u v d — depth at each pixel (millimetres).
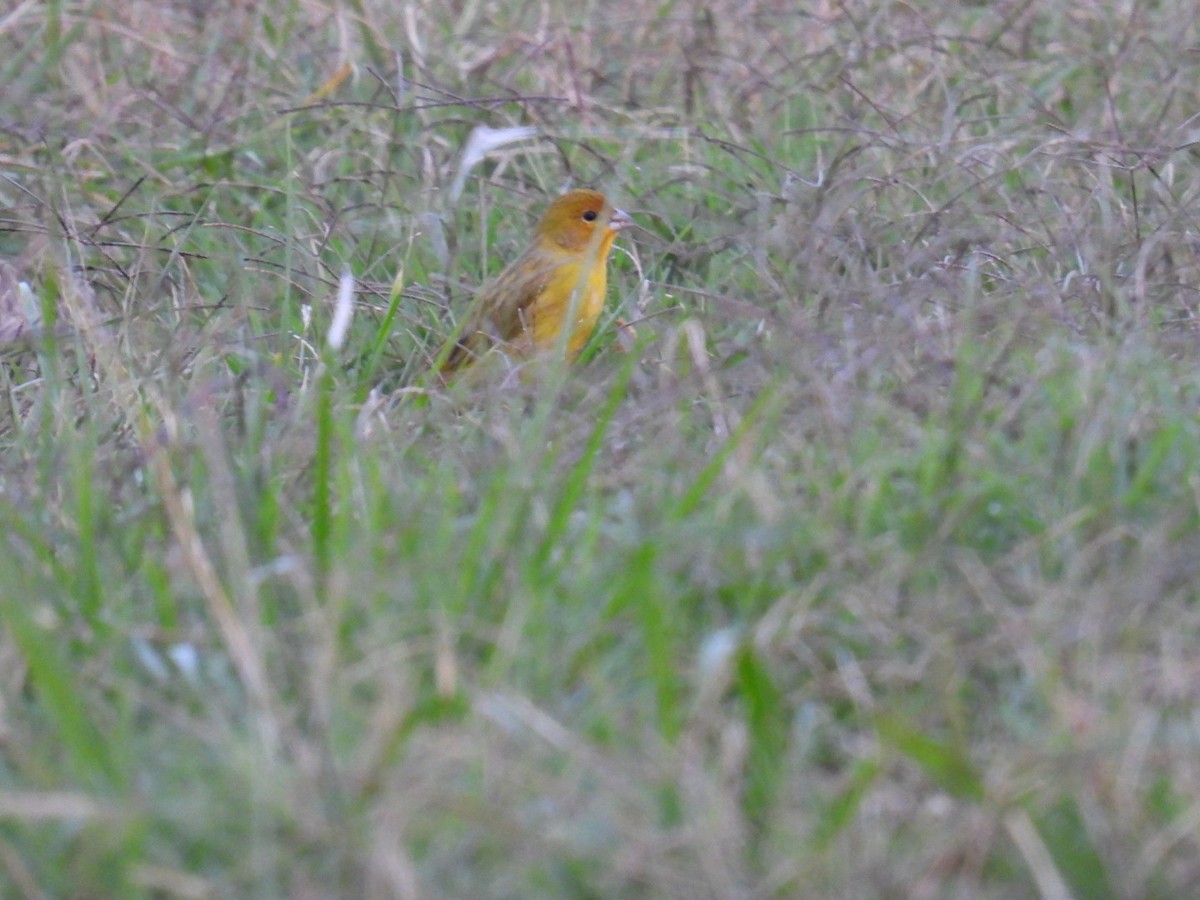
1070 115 13906
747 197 12383
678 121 14039
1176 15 14906
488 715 6016
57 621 6965
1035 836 5664
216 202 13117
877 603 6777
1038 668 6320
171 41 15359
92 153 13594
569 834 5742
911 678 6523
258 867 5621
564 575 6996
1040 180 11953
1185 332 9430
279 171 13797
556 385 8586
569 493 7223
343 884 5637
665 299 11445
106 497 8047
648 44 15172
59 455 8453
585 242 11188
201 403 9023
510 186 13266
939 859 5652
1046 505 7340
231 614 6551
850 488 7465
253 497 7758
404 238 12555
